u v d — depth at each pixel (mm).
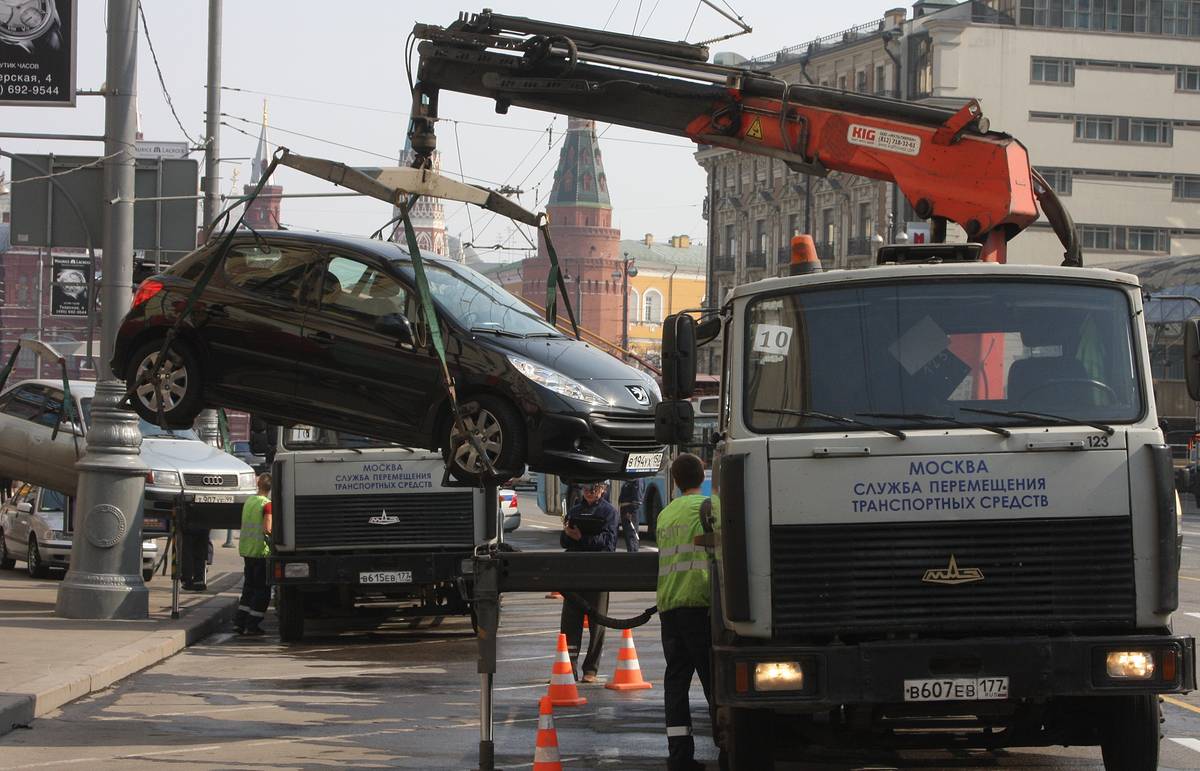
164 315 13891
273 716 13023
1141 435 8664
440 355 11367
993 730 10312
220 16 33719
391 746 11531
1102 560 8578
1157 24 89000
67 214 20156
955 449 8633
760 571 8609
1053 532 8594
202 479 25031
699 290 189875
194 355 13797
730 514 8672
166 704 13656
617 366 13516
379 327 12789
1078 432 8641
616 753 11148
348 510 18891
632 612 22094
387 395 13070
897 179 11258
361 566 18766
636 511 24562
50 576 26656
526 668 16516
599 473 12875
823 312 9055
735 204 101625
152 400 14008
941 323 8984
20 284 143250
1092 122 88312
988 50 86625
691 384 9375
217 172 33781
